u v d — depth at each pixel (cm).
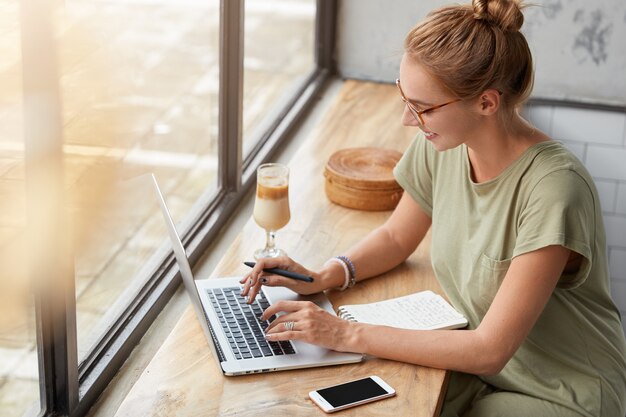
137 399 168
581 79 368
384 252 219
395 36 378
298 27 363
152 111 236
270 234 226
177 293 225
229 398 169
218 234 254
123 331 202
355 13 378
